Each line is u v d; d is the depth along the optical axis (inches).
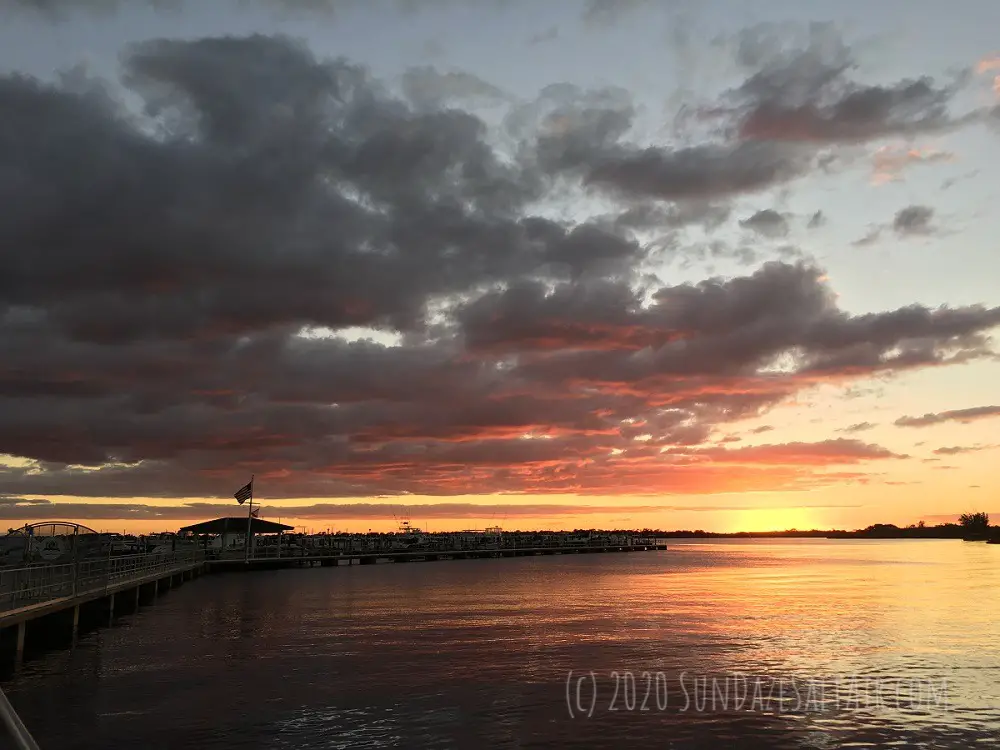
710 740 827.4
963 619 1792.6
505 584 2955.2
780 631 1579.7
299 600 2263.8
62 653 1312.7
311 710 925.8
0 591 1115.3
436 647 1366.9
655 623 1708.9
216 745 797.2
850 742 823.1
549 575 3595.0
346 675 1119.6
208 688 1037.2
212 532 3996.1
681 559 5816.9
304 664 1203.2
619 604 2144.4
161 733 835.4
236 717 895.1
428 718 895.1
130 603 2048.5
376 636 1503.4
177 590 2655.0
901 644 1417.3
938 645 1407.5
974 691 1037.2
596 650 1334.9
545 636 1503.4
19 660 1239.5
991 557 6028.5
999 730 865.5
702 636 1509.6
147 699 978.1
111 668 1176.2
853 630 1601.9
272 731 843.4
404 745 801.6
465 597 2369.6
